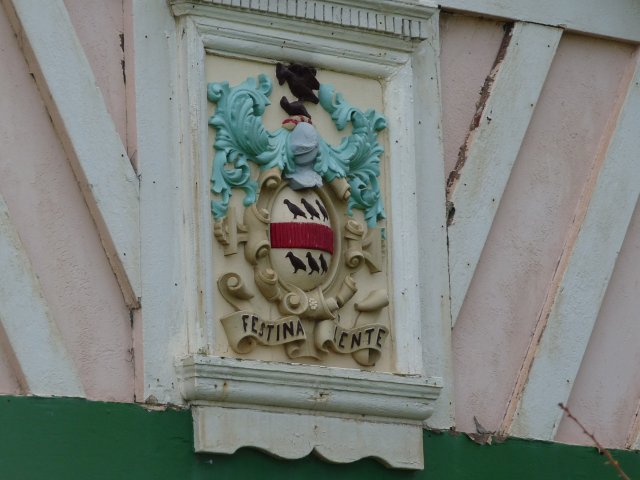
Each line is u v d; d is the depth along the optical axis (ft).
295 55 28.02
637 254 30.91
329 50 28.30
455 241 29.07
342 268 27.76
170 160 26.91
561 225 30.32
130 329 26.30
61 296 25.93
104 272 26.30
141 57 26.94
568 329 29.78
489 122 29.73
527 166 30.17
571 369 29.66
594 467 29.60
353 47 28.50
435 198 29.01
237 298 26.81
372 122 28.45
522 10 30.37
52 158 26.25
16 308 25.40
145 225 26.50
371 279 28.07
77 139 26.22
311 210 27.45
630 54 31.50
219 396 26.21
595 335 30.25
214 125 27.12
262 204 27.32
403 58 28.94
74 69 26.37
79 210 26.30
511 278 29.66
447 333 28.68
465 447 28.53
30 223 25.89
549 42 30.53
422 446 27.91
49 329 25.57
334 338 27.32
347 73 28.53
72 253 26.12
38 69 26.20
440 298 28.71
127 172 26.50
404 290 28.19
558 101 30.68
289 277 27.17
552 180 30.35
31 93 26.27
